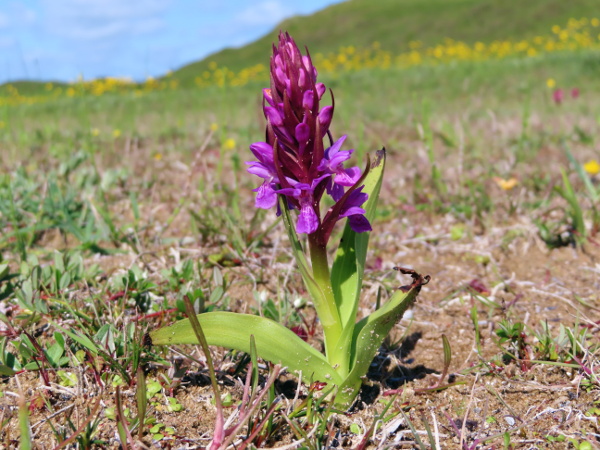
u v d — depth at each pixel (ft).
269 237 1.54
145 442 0.75
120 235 1.49
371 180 0.86
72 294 1.13
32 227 1.43
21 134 2.72
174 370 0.87
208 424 0.79
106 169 2.20
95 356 0.86
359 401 0.84
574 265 1.33
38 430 0.77
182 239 1.47
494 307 1.13
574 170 1.94
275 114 0.71
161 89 7.84
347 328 0.78
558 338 0.94
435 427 0.74
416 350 1.02
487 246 1.45
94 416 0.78
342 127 3.21
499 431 0.78
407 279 1.29
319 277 0.77
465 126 2.71
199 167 2.35
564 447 0.74
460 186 1.85
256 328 0.78
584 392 0.85
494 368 0.92
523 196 1.76
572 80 5.09
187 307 0.65
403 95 5.16
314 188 0.74
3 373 0.86
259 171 0.74
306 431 0.77
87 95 7.39
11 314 1.06
